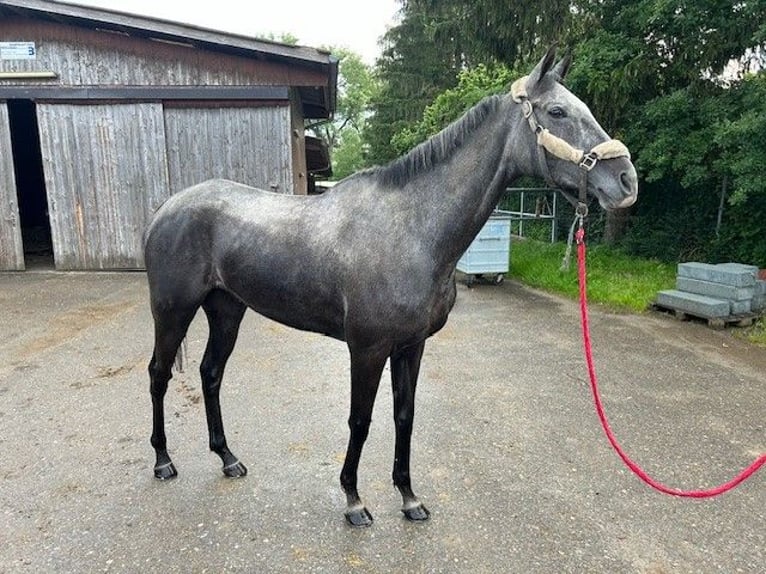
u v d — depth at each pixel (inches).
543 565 82.7
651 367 172.6
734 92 272.8
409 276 81.6
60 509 96.0
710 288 224.8
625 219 372.5
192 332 211.9
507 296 280.1
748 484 105.4
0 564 82.1
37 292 278.2
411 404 92.0
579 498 100.3
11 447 118.6
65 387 153.4
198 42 312.3
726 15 268.4
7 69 316.2
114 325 218.1
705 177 285.0
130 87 320.2
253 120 327.6
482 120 82.2
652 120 288.5
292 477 107.0
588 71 292.0
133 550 85.5
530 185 479.2
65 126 323.6
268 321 228.1
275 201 97.1
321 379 160.7
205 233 97.9
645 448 119.3
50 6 295.1
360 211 86.1
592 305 257.9
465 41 411.5
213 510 96.0
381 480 106.3
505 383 159.0
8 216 331.0
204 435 124.7
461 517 94.5
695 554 85.4
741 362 176.7
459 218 82.5
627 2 305.0
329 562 83.0
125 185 331.0
